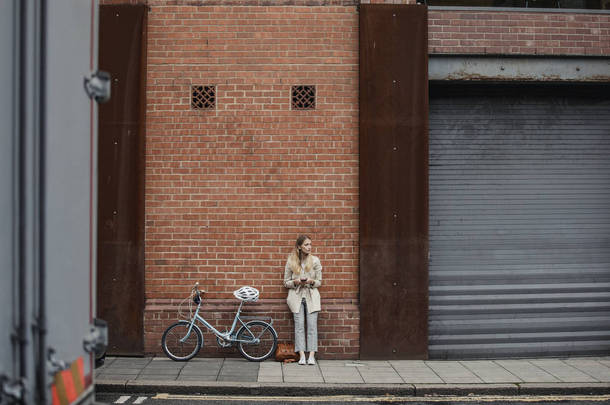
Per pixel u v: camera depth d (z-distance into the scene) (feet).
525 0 29.35
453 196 29.32
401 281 27.81
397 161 27.94
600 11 29.17
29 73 7.61
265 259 28.07
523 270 29.27
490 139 29.55
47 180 7.70
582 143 29.73
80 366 8.83
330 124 28.30
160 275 27.94
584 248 29.55
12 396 7.16
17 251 7.45
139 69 27.81
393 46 28.02
